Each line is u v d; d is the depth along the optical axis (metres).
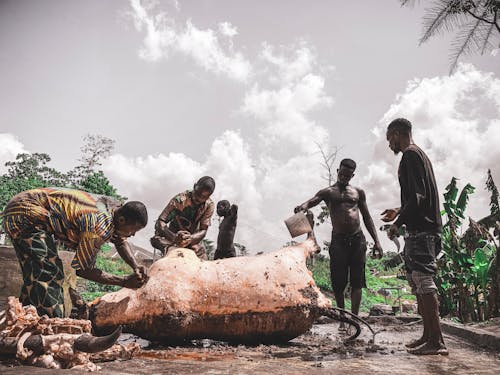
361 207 6.17
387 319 7.46
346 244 5.92
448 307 9.29
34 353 2.82
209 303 4.09
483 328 6.21
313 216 5.70
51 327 2.93
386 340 5.20
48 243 3.33
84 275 3.47
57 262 3.35
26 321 2.94
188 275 4.16
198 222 5.37
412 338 5.45
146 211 3.59
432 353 3.91
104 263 20.33
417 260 4.03
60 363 2.80
